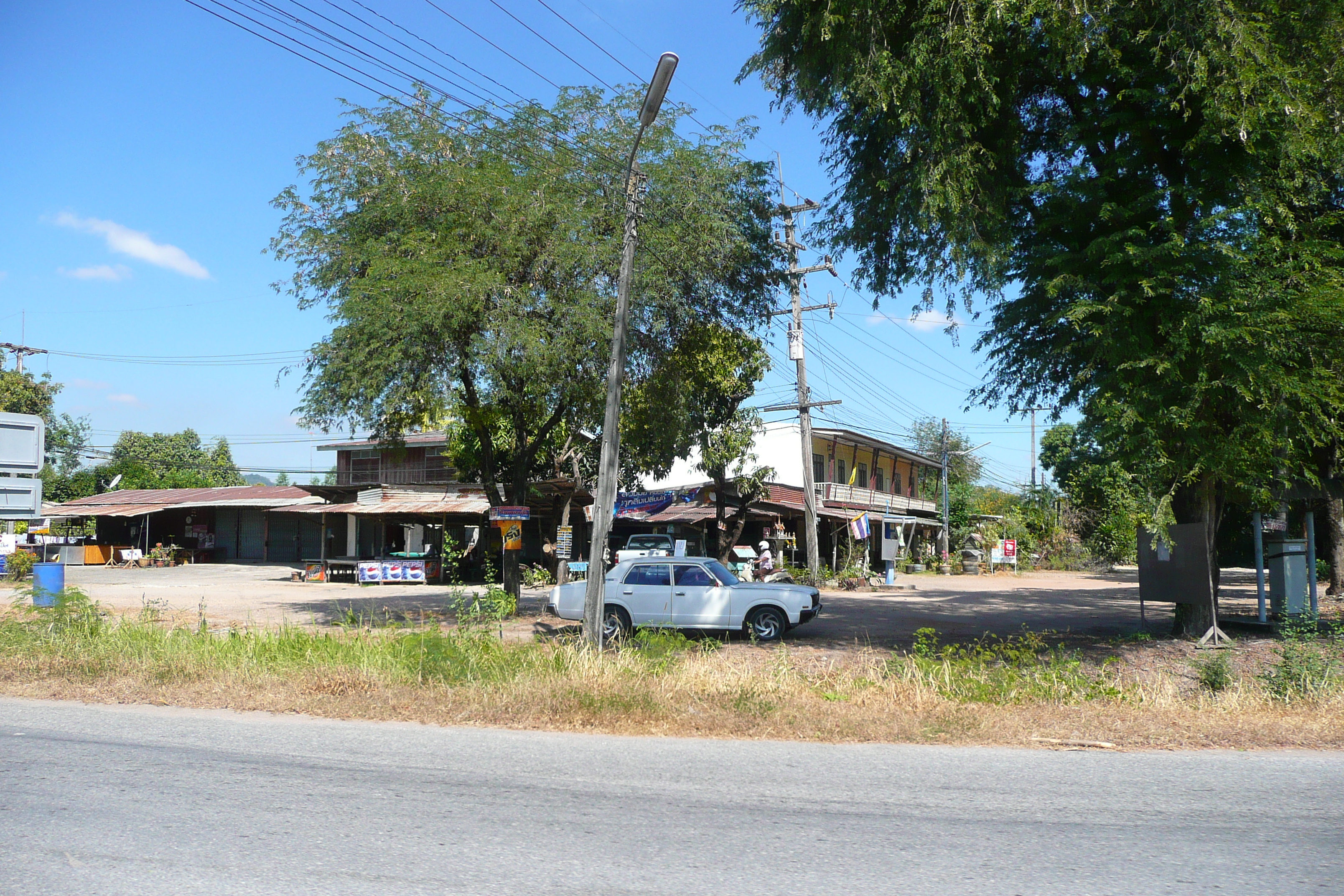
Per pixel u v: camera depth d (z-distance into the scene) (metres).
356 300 14.71
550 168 15.88
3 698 9.35
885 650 13.98
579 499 29.12
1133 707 8.76
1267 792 5.99
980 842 4.93
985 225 13.20
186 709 8.80
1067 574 41.12
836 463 43.19
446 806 5.57
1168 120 12.66
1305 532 20.41
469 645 10.43
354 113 16.14
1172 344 12.28
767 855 4.70
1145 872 4.48
